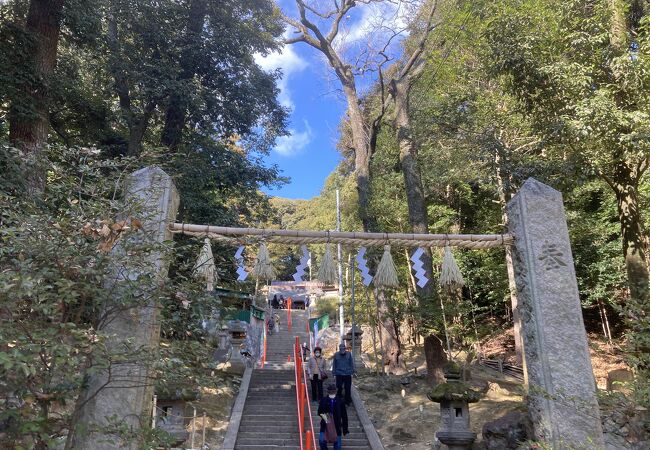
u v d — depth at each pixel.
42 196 3.39
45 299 2.55
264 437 8.63
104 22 12.68
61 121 12.12
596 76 6.81
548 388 3.93
